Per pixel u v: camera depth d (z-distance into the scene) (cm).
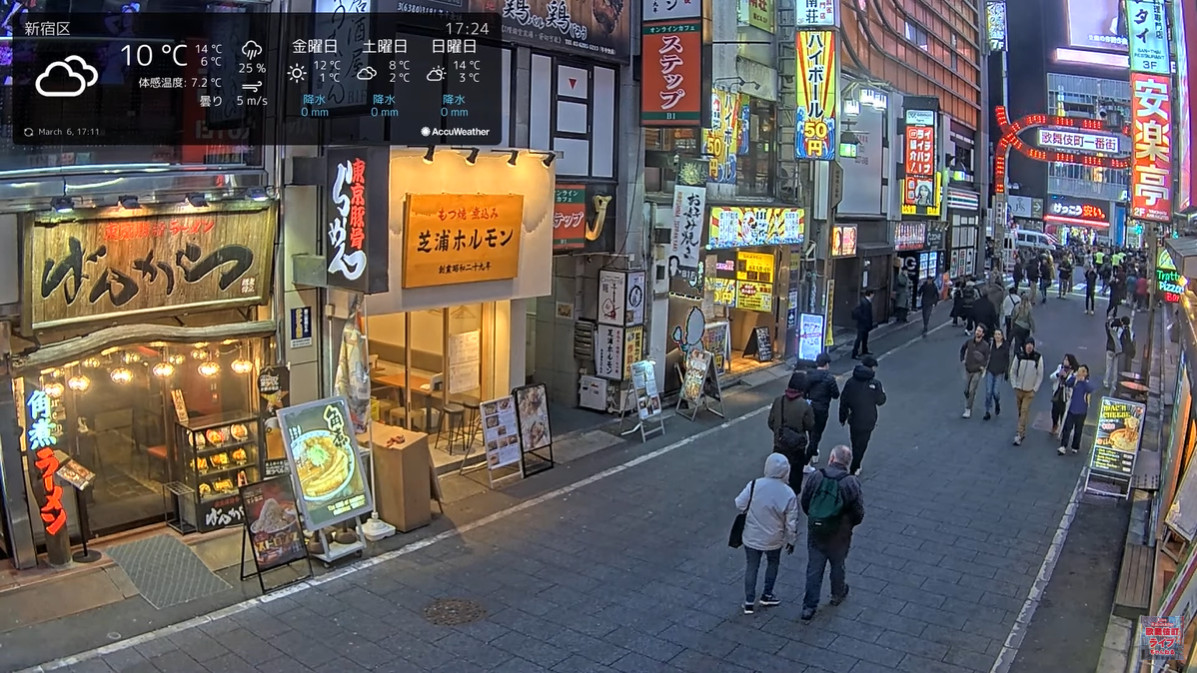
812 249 2445
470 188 1304
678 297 1898
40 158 982
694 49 1602
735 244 2064
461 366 1516
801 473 1294
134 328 1037
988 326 2409
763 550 948
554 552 1112
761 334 2320
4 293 921
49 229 935
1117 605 965
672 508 1268
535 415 1404
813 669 851
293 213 1162
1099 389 2064
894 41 3338
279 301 1166
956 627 938
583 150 1611
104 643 862
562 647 885
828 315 2525
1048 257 4153
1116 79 6700
